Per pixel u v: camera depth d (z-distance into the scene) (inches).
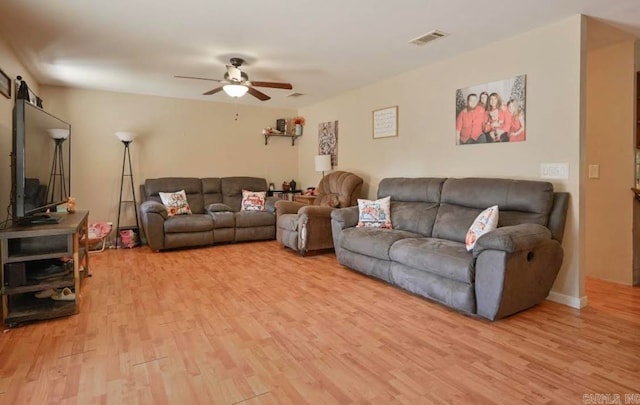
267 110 260.7
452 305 106.3
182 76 175.6
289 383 71.8
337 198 194.5
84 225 139.6
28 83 166.4
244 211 221.0
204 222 199.5
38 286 101.9
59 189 142.4
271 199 229.0
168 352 84.1
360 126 206.1
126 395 67.8
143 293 125.6
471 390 69.4
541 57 121.0
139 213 215.3
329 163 222.2
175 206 208.1
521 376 74.1
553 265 108.7
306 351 84.7
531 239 98.1
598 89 140.5
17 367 77.5
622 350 84.7
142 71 168.4
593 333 93.9
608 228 140.1
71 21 113.8
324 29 121.2
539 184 114.2
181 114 231.0
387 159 188.1
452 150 153.1
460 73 148.0
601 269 142.8
